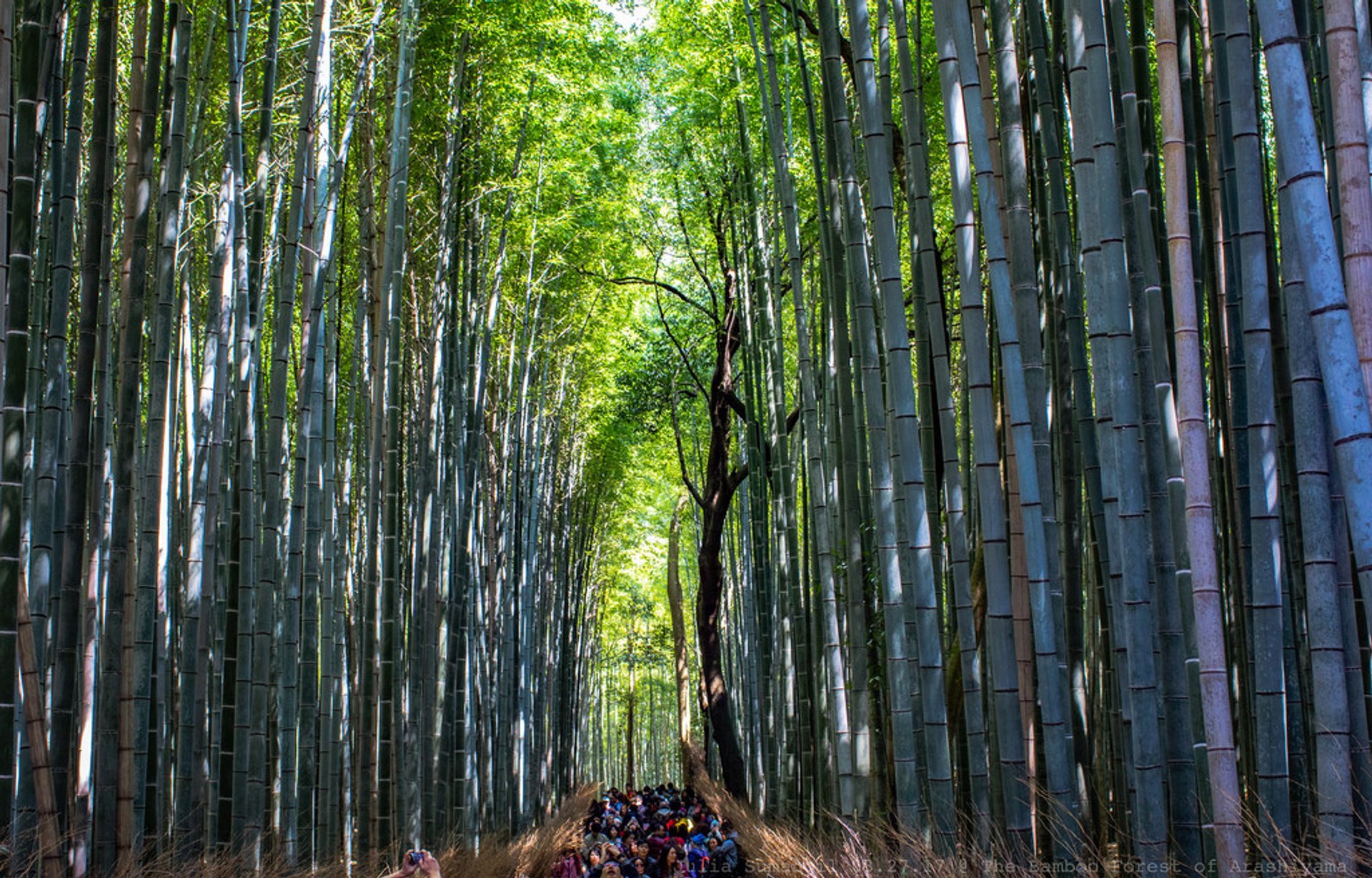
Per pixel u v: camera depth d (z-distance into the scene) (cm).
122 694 564
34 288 581
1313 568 331
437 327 1013
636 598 3259
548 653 1842
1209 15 457
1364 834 370
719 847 937
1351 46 295
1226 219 462
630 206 1438
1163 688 424
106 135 562
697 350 1836
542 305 1509
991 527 461
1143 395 454
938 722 499
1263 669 365
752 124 1215
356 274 1184
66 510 532
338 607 891
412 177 1123
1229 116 452
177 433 819
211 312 697
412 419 1150
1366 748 381
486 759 1277
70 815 570
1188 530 355
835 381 755
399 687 916
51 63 534
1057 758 447
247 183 920
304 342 747
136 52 604
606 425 1992
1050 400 609
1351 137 293
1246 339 368
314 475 782
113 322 821
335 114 960
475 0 967
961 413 809
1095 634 613
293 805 738
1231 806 346
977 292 469
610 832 1256
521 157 1155
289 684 750
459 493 1135
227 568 708
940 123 938
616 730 4106
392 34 916
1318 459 332
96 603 597
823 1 622
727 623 2309
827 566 734
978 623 718
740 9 1115
